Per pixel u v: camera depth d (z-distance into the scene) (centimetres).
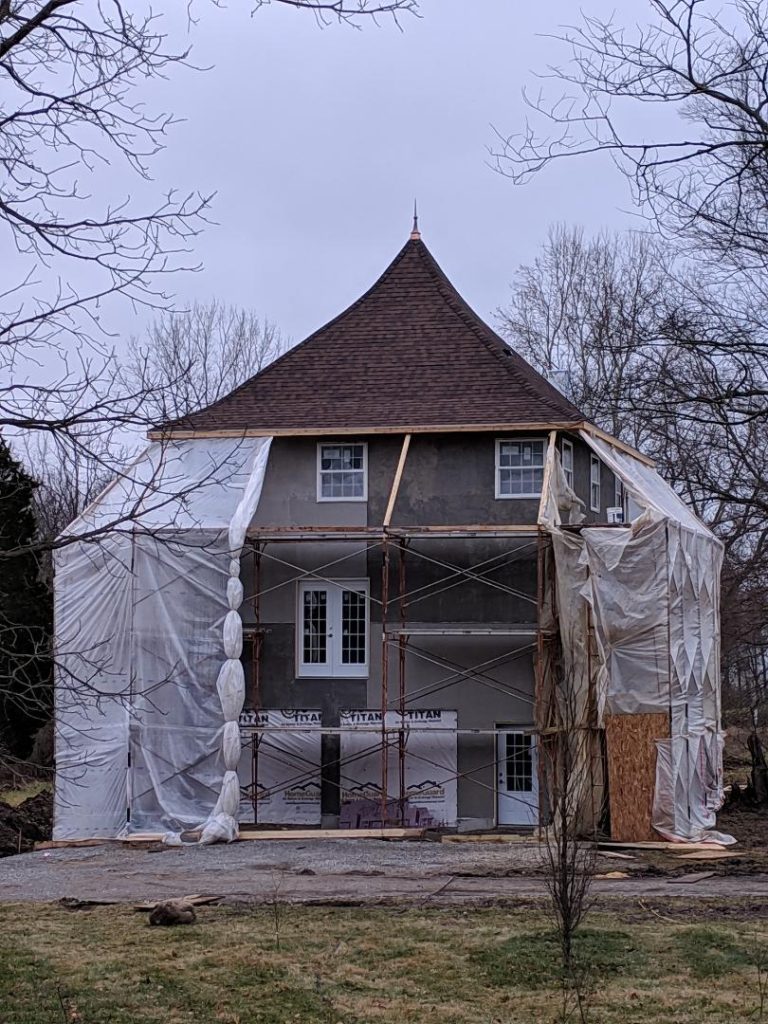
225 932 1800
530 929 1791
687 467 3506
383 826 2997
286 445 3391
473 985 1520
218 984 1534
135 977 1566
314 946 1709
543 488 3119
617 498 3778
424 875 2367
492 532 3059
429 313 3669
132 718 3033
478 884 2242
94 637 3061
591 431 3294
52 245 1103
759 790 3728
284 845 2856
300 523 3356
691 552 3288
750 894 2114
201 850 2809
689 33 1343
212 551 3027
